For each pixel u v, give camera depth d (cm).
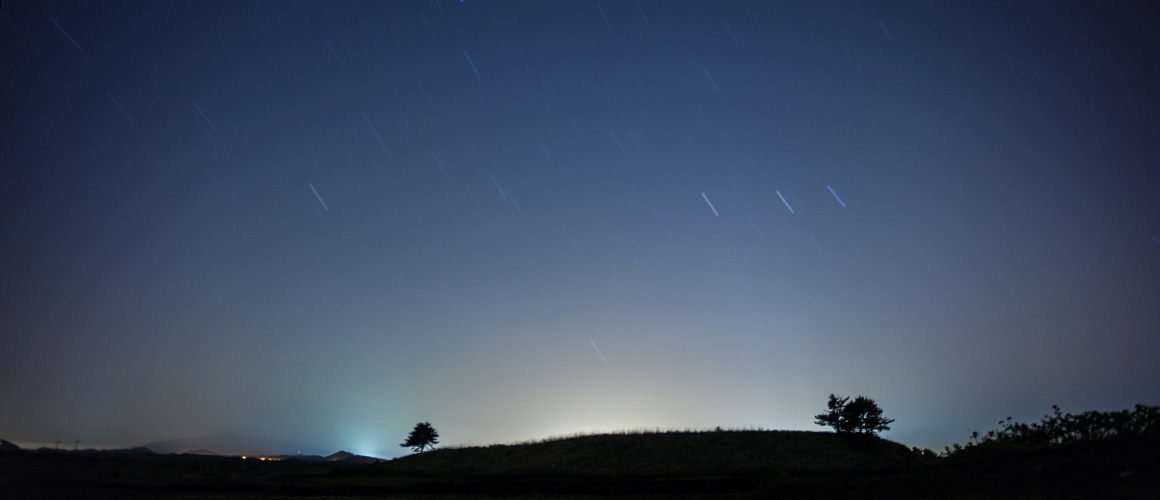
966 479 2241
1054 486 1922
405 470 4141
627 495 2791
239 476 3834
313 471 4453
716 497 2605
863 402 4078
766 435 4250
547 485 3073
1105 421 2694
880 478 2519
